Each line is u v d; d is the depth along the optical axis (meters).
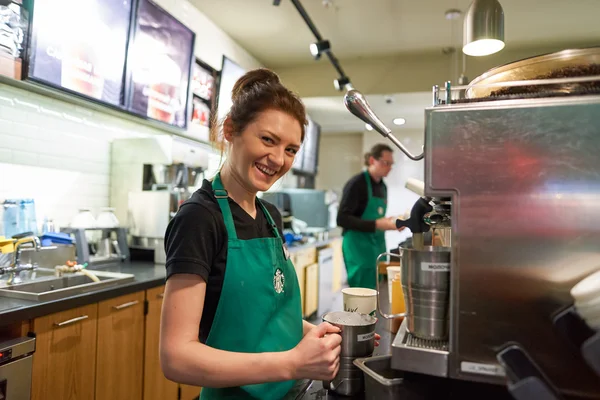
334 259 5.51
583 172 0.60
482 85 0.70
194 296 0.77
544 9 3.41
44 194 2.40
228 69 3.86
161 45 2.91
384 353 1.03
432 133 0.66
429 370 0.66
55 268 2.08
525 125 0.62
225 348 0.86
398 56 4.67
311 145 5.86
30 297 1.64
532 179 0.62
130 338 2.03
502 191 0.63
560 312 0.60
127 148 2.86
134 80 2.69
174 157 2.79
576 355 0.59
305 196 5.44
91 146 2.72
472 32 1.51
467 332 0.64
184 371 0.72
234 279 0.86
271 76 0.96
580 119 0.60
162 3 3.07
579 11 3.44
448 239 0.95
